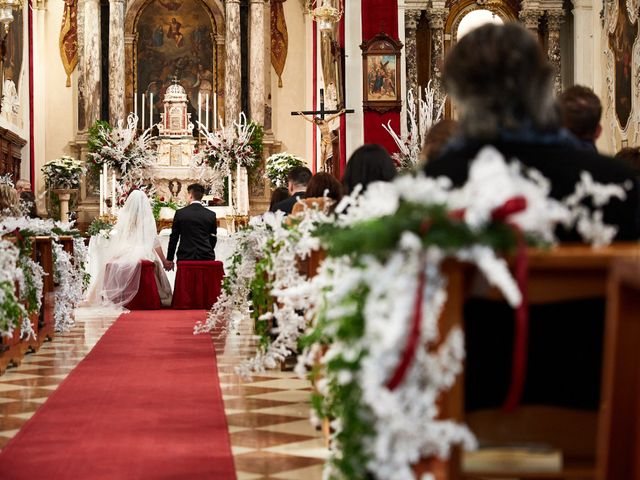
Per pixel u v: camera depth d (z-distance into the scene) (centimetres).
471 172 254
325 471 350
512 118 281
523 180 255
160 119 2461
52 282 1053
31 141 2372
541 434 282
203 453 498
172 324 1231
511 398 253
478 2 1956
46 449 505
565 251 254
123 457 487
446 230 241
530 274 259
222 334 1071
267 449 511
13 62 2181
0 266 654
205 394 689
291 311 604
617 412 227
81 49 2406
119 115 2366
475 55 282
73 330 1153
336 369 280
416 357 251
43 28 2434
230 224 2058
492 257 241
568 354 278
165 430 558
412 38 1927
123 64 2384
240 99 2447
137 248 1471
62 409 625
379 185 306
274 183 2092
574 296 261
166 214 2027
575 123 438
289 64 2522
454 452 264
